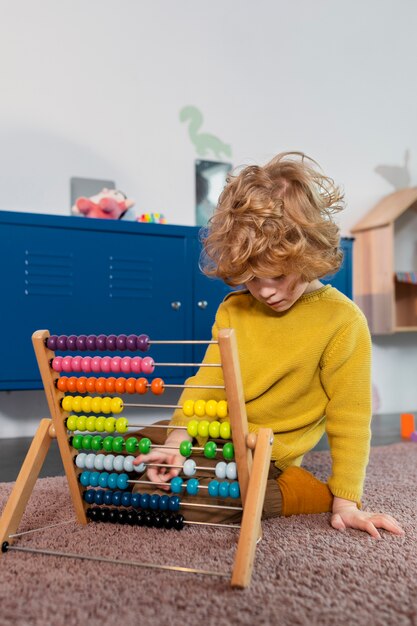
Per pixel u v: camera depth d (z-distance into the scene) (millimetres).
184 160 2514
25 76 2254
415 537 1017
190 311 2160
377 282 2699
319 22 2768
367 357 1146
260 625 703
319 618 722
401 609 746
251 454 948
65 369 1011
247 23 2629
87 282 2008
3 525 966
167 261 2127
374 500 1257
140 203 2439
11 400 2242
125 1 2410
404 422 2211
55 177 2297
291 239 1009
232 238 1012
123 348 1000
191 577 841
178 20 2504
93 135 2359
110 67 2389
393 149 2916
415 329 2662
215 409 938
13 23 2234
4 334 1900
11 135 2234
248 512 867
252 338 1189
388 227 2631
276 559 907
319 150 2770
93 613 734
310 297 1171
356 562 897
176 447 1005
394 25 2916
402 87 2938
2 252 1891
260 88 2654
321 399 1200
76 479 1060
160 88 2473
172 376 2125
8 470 1665
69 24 2320
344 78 2820
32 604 758
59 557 924
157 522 1020
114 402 1020
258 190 1029
